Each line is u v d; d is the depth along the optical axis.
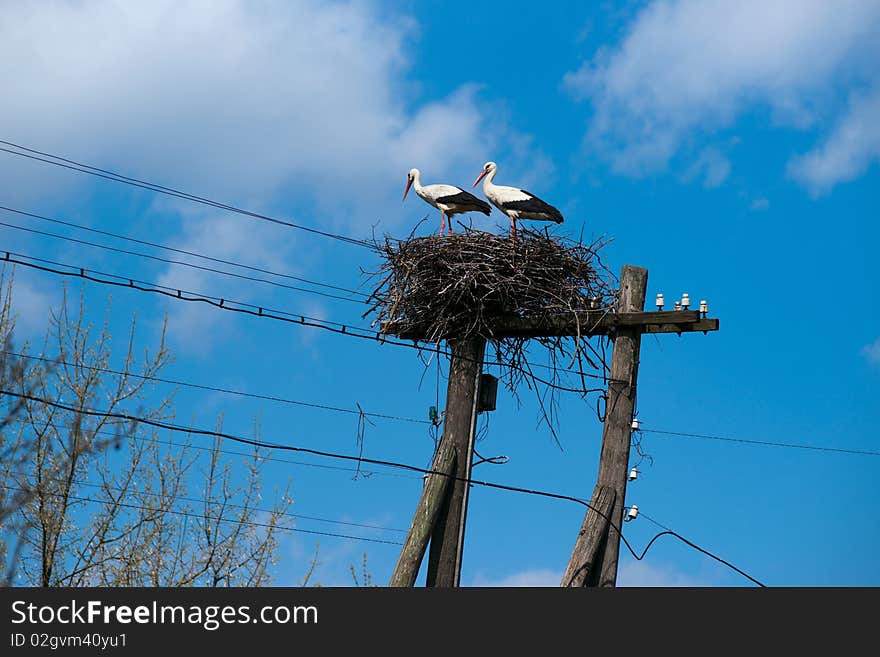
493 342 11.93
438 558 11.09
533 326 11.74
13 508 12.79
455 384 11.61
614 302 11.77
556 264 11.91
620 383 11.45
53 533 12.79
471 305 11.72
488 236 12.04
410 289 11.83
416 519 11.02
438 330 11.75
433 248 11.95
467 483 11.28
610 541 11.04
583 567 10.88
